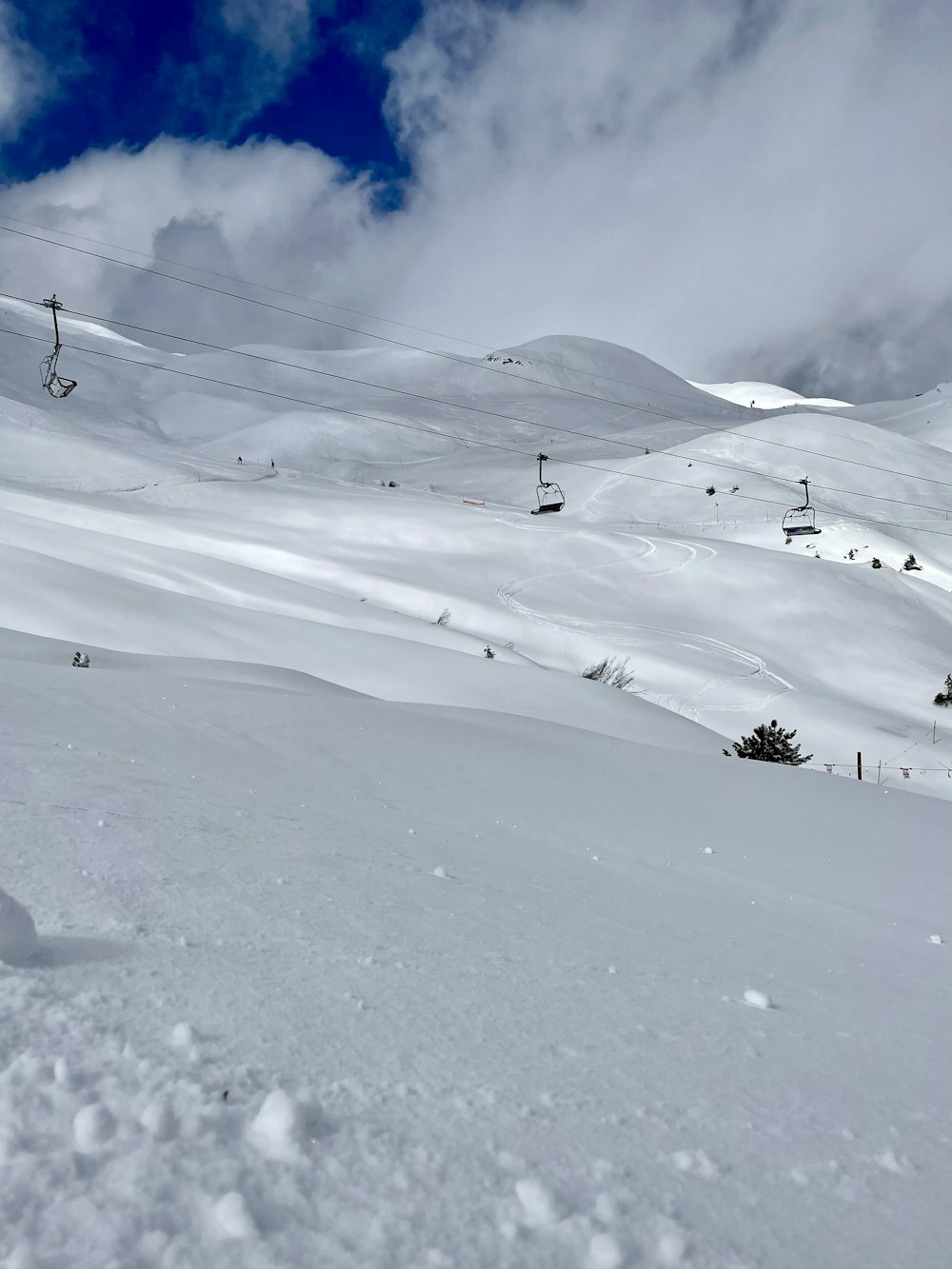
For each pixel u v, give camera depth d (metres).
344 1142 1.68
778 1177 1.85
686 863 8.34
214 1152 1.56
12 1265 1.20
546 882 5.79
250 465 146.88
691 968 3.84
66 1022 1.99
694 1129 2.03
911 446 165.50
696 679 62.50
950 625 80.44
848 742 53.53
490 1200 1.58
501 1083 2.11
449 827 7.74
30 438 130.12
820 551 109.38
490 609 72.19
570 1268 1.42
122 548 58.84
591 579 83.62
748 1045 2.73
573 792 11.22
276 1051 2.07
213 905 3.42
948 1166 2.03
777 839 10.48
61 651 24.17
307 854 4.89
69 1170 1.43
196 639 38.41
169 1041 2.00
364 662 38.75
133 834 4.57
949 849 11.01
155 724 10.20
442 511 105.75
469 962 3.20
